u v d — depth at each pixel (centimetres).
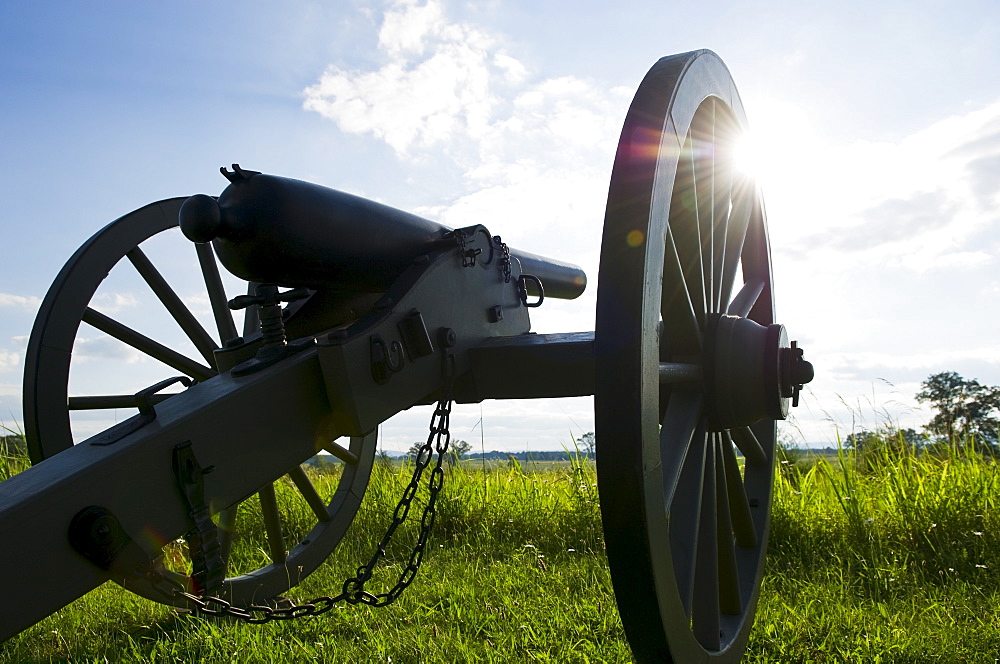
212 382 166
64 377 256
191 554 142
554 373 216
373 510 469
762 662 238
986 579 320
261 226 174
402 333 194
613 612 283
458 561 387
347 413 176
